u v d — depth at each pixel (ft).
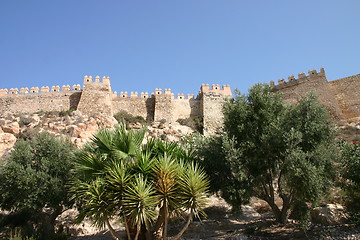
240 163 49.62
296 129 51.29
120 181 38.63
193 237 52.70
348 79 136.98
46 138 66.64
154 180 40.98
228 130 57.72
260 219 61.67
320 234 43.45
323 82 142.10
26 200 57.93
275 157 50.70
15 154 63.62
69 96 156.04
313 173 44.70
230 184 51.01
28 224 67.46
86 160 42.98
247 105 57.36
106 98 150.82
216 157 52.39
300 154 46.32
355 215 45.98
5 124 123.85
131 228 42.75
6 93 160.86
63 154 64.80
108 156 43.80
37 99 156.66
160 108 150.82
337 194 58.80
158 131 131.95
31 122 131.44
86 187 39.99
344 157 48.57
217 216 67.56
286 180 51.60
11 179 58.59
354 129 106.42
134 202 36.60
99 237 60.75
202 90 160.56
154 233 43.78
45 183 59.52
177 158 47.67
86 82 154.20
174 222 59.67
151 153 46.88
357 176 44.73
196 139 63.36
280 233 48.19
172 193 39.45
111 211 39.17
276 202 71.56
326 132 52.08
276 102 57.47
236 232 52.39
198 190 39.37
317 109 53.31
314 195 45.19
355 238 38.78
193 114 157.99
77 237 63.57
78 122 126.00
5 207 64.90
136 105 155.94
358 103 129.70
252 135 54.49
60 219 76.28
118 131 45.50
